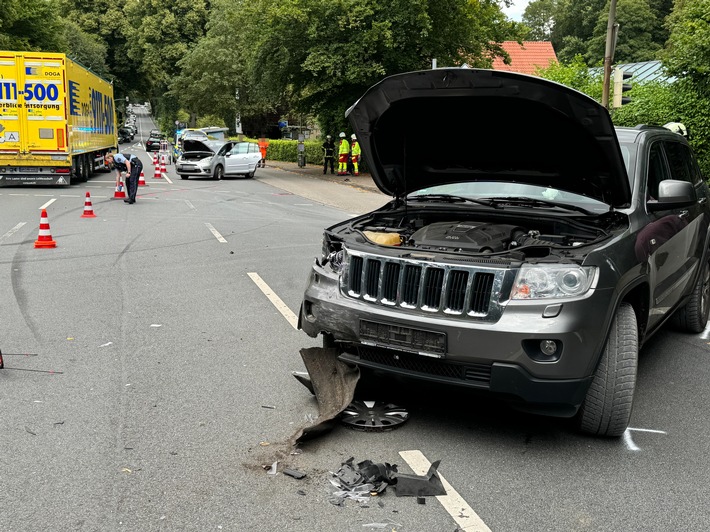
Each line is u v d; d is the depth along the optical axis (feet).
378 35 89.97
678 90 65.72
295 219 52.06
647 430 14.73
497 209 16.88
